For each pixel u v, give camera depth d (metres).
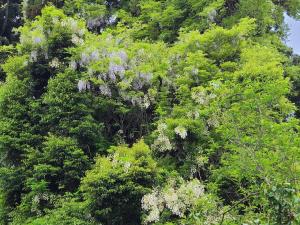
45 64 20.19
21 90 19.23
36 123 18.61
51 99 17.98
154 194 14.82
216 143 15.55
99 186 14.80
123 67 19.06
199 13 23.23
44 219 15.35
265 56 18.81
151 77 19.03
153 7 25.30
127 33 22.72
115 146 17.30
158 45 20.67
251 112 12.05
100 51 19.61
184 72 18.78
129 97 18.86
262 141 10.87
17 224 16.44
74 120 17.66
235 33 19.78
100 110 18.94
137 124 19.14
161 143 16.92
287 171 9.86
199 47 19.98
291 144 10.66
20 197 17.77
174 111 17.39
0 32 30.78
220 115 15.63
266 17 24.69
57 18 20.52
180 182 15.34
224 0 24.25
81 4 26.19
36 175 16.73
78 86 18.47
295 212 5.14
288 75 23.80
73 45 20.31
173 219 14.90
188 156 16.53
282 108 15.92
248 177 10.76
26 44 20.31
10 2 31.97
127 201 15.02
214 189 14.33
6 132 18.08
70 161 16.66
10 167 17.77
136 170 14.96
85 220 15.07
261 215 8.27
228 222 9.77
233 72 18.81
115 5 28.42
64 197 16.45
